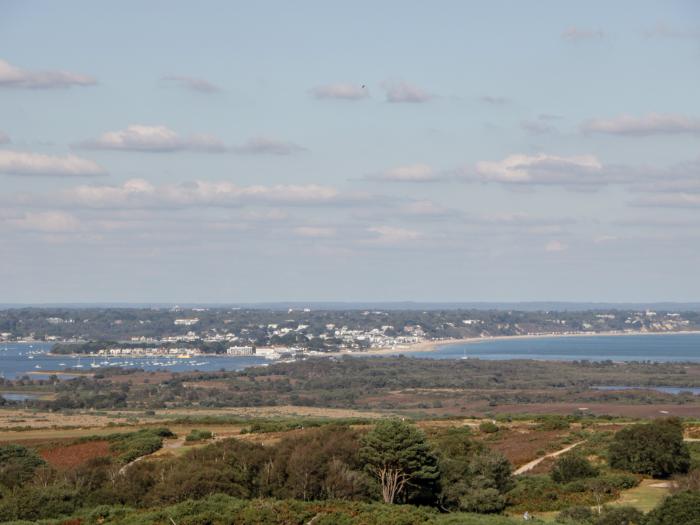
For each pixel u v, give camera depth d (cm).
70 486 9625
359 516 8312
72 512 9144
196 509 8550
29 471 10881
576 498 9844
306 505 8694
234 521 8294
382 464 9550
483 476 9975
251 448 10481
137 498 9425
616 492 10075
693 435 13688
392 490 9481
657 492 10094
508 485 10319
